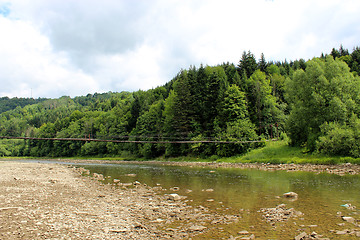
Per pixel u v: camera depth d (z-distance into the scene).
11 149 134.50
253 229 10.41
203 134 63.91
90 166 52.94
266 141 55.19
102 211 13.24
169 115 73.50
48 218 11.22
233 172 34.06
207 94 66.62
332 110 38.28
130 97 168.62
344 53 100.88
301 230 10.05
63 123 143.62
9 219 10.73
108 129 108.75
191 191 19.92
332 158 35.16
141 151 79.19
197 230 10.48
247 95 67.25
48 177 27.88
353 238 8.90
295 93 46.72
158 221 11.77
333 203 14.32
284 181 23.58
